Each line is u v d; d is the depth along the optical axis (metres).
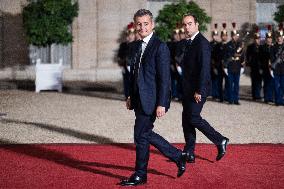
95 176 5.98
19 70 22.38
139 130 5.53
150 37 5.59
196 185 5.57
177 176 5.76
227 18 23.66
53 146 7.92
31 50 22.42
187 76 6.60
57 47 22.66
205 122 6.56
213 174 6.09
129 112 12.45
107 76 23.02
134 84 5.60
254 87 15.62
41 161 6.82
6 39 22.19
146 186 5.52
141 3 23.03
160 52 5.45
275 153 7.34
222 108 13.28
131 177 5.57
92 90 18.95
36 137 8.84
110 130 9.64
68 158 7.02
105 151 7.54
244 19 23.77
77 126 10.12
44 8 18.88
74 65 22.78
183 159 5.71
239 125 10.20
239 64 14.20
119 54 15.14
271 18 24.11
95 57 22.94
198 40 6.55
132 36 14.63
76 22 22.61
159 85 5.46
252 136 8.90
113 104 14.27
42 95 16.78
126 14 22.98
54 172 6.18
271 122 10.61
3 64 22.28
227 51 14.25
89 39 22.83
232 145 7.96
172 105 14.14
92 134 9.17
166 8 20.56
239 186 5.52
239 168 6.40
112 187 5.47
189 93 6.55
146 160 5.59
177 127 10.05
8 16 22.14
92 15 22.78
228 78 14.23
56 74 18.12
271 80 14.45
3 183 5.64
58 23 19.25
